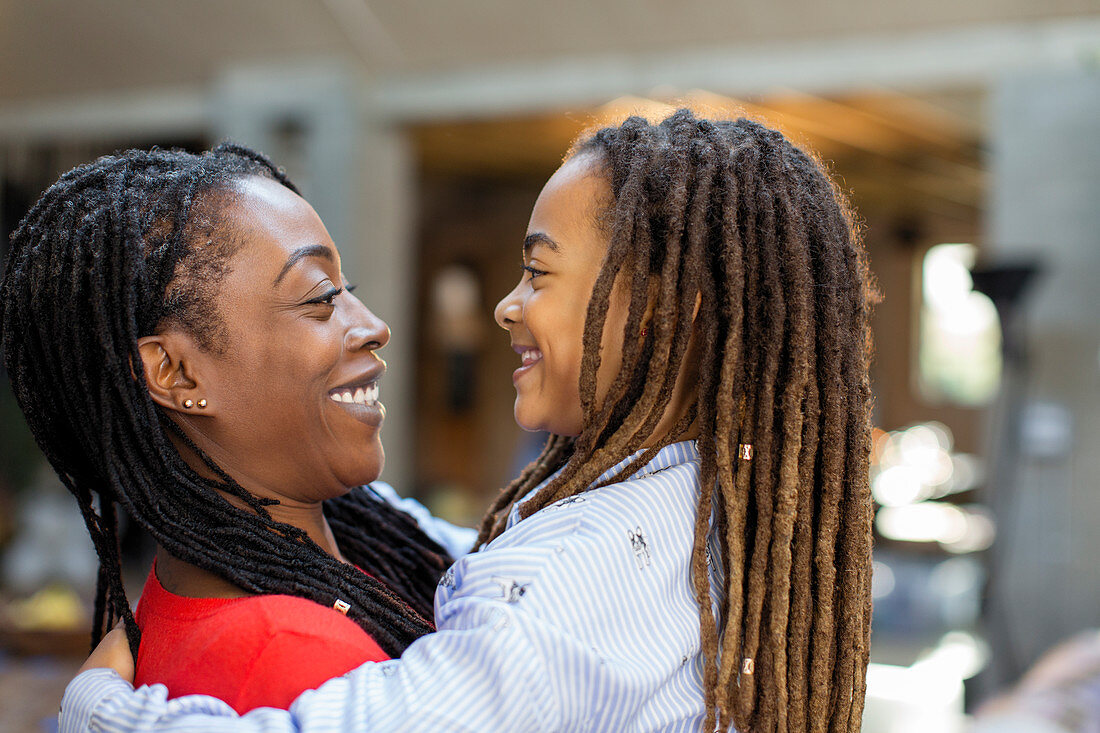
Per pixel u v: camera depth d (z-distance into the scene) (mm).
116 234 885
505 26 4824
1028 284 4199
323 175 5301
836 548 871
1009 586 4387
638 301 838
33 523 4340
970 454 9898
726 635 797
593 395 854
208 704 760
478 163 7734
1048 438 4352
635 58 4840
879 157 6867
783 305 838
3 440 5422
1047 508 4355
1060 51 4289
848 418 877
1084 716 1934
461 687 703
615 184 883
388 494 1216
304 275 935
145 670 863
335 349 948
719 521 856
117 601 949
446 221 9281
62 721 831
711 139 886
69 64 5660
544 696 701
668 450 873
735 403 833
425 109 5352
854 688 863
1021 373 4352
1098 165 4258
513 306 948
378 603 928
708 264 846
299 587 880
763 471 830
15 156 6172
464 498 8062
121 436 898
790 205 857
